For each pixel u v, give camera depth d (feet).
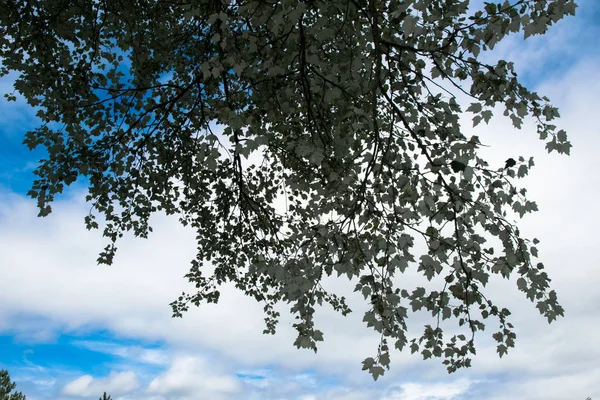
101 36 20.74
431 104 12.57
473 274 11.20
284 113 16.05
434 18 10.50
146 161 21.91
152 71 20.57
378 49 11.76
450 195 11.30
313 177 17.67
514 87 11.12
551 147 10.80
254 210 21.59
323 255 11.93
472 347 11.87
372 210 12.53
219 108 12.46
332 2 12.52
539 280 10.94
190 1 14.99
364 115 12.08
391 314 10.75
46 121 18.39
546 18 9.36
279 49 13.93
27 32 17.13
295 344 10.68
